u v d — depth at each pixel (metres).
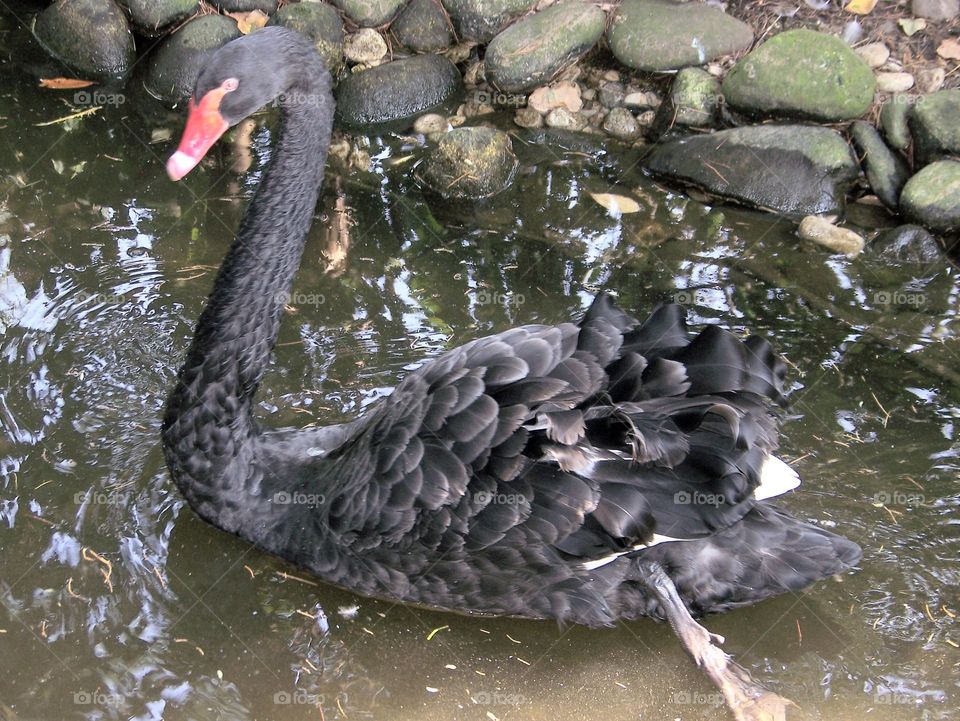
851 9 1.76
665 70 1.74
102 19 1.77
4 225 1.54
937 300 1.50
